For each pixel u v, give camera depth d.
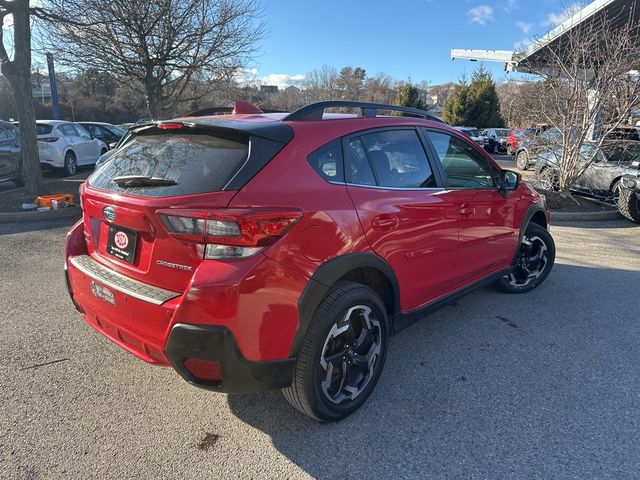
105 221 2.72
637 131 9.51
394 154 3.15
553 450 2.53
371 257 2.76
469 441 2.60
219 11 12.02
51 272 5.26
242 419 2.78
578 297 4.83
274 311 2.29
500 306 4.57
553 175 10.66
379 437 2.63
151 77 12.23
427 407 2.91
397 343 3.79
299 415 2.83
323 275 2.47
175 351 2.24
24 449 2.47
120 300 2.49
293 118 2.71
